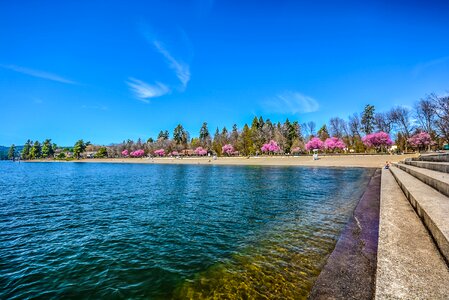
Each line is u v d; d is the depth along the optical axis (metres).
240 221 9.77
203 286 4.98
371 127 80.44
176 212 11.55
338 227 8.26
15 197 16.66
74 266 6.09
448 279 3.04
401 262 3.57
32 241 7.95
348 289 3.92
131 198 15.77
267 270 5.45
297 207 11.84
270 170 37.88
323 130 96.00
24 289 5.12
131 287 5.07
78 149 137.12
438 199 6.16
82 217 10.99
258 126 110.50
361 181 21.12
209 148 109.94
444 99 29.88
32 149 160.25
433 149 56.03
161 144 124.81
